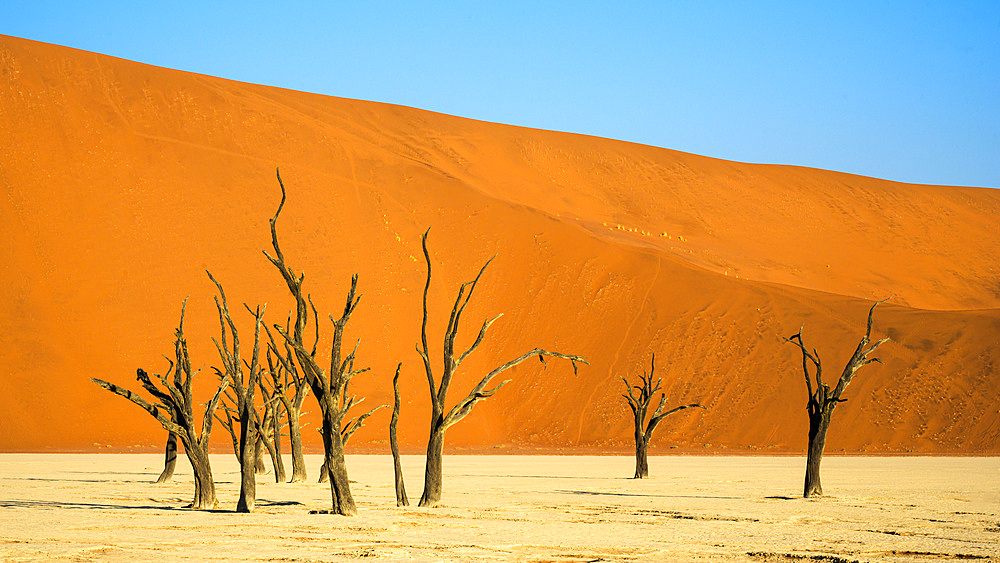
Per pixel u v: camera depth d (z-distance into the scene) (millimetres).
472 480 32312
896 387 67000
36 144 78250
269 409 31297
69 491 26188
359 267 76688
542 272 80562
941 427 63750
